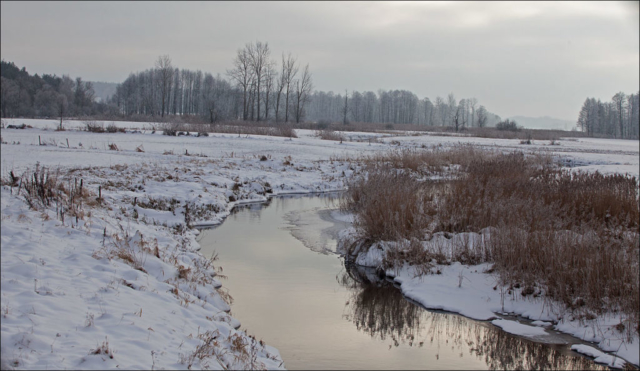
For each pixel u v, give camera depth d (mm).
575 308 7652
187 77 127750
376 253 10516
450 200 12234
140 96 115812
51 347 4434
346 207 15914
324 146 35125
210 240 12008
